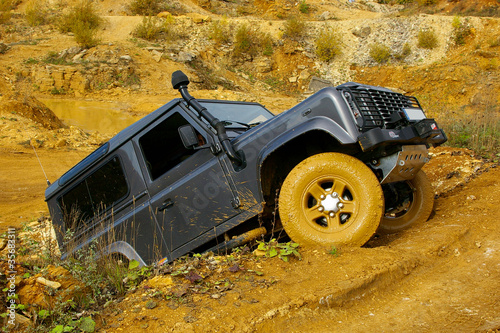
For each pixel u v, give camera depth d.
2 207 9.30
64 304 2.86
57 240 4.80
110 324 2.70
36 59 34.16
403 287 3.10
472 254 3.52
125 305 2.93
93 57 35.00
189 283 3.14
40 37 38.84
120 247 4.28
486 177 5.90
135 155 4.31
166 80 34.31
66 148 16.58
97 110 27.52
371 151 3.89
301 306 2.76
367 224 3.54
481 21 39.84
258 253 3.67
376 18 45.12
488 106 9.35
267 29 44.31
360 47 41.62
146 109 28.30
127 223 4.28
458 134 8.41
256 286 3.06
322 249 3.56
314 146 4.20
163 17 45.75
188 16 46.06
